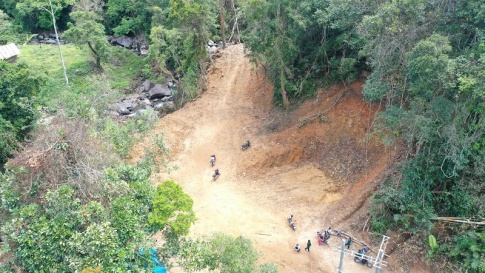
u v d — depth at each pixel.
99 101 36.75
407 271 30.84
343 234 33.88
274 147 42.38
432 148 30.45
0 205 23.50
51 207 22.28
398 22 27.05
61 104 32.50
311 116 43.00
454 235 30.47
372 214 33.47
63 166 23.28
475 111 26.52
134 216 22.91
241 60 59.28
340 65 41.53
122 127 33.47
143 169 28.08
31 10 68.25
